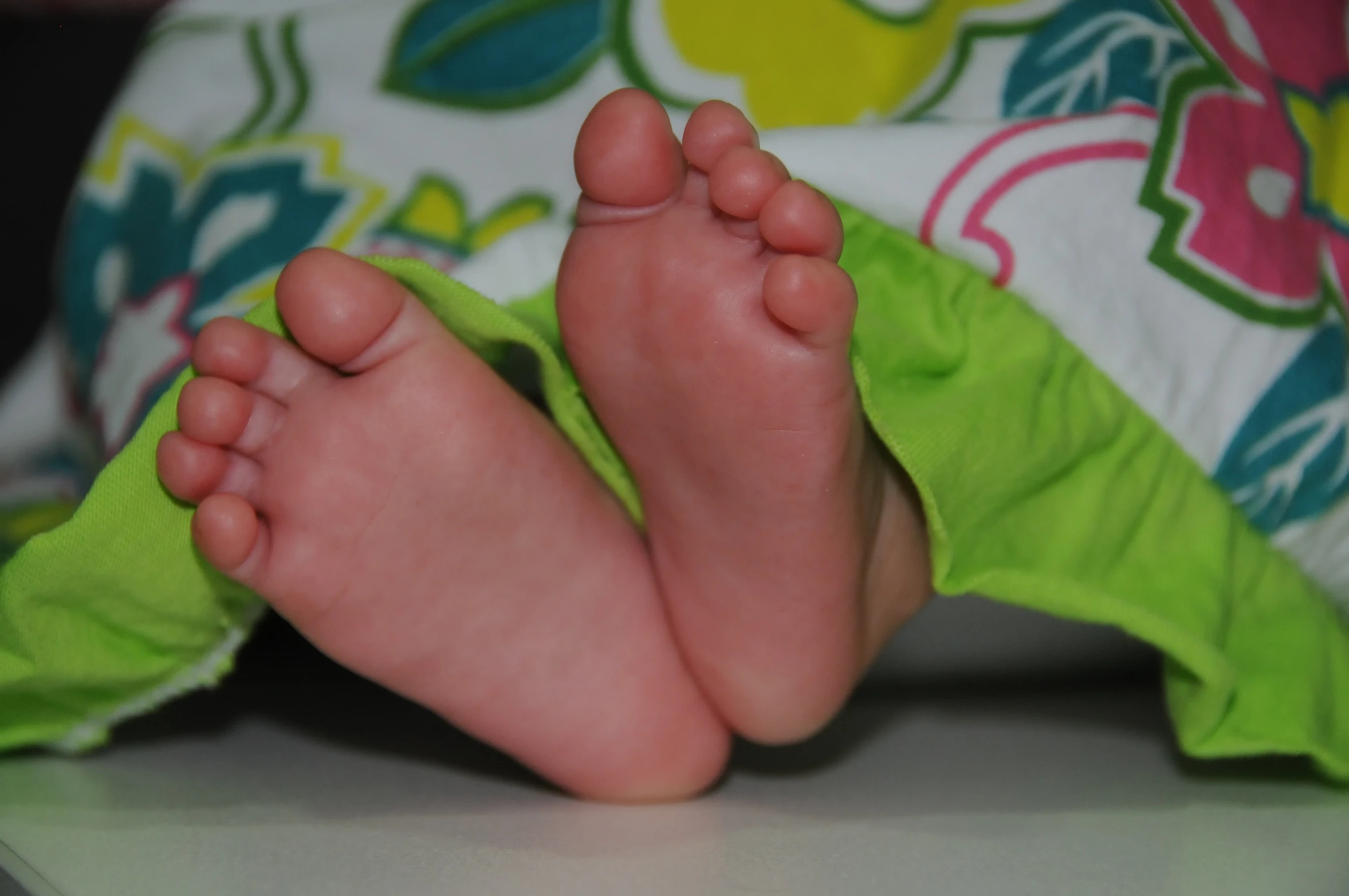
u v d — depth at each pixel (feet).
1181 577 1.42
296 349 1.31
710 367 1.27
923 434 1.34
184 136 1.73
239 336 1.30
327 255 1.29
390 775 1.44
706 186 1.28
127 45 2.90
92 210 1.74
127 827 1.33
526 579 1.34
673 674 1.37
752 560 1.32
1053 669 1.56
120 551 1.34
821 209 1.24
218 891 1.23
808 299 1.23
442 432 1.31
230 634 1.41
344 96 1.67
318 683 1.67
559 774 1.38
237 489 1.31
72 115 2.84
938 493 1.34
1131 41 1.49
